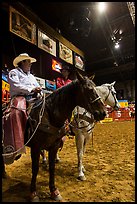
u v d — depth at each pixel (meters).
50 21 17.61
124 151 5.91
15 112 2.69
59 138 2.79
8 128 2.65
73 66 19.25
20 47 13.90
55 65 16.50
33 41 12.28
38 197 2.71
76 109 3.69
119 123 17.28
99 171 4.01
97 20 18.06
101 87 5.15
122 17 17.27
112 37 20.44
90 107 2.69
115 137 8.88
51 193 2.78
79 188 3.14
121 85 31.56
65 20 17.38
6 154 2.50
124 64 26.00
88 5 15.36
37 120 2.65
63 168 4.25
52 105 2.71
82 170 3.96
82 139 3.66
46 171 4.08
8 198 2.79
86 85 2.71
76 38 21.16
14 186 3.27
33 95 3.13
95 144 7.26
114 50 23.98
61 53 16.75
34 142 2.64
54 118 2.65
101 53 26.03
